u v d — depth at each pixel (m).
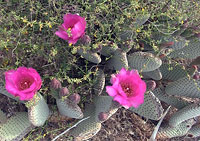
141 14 0.47
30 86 0.35
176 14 0.50
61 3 0.48
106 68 0.53
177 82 0.51
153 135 0.53
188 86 0.49
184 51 0.55
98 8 0.46
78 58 0.49
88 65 0.52
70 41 0.40
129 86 0.38
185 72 0.53
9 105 0.49
